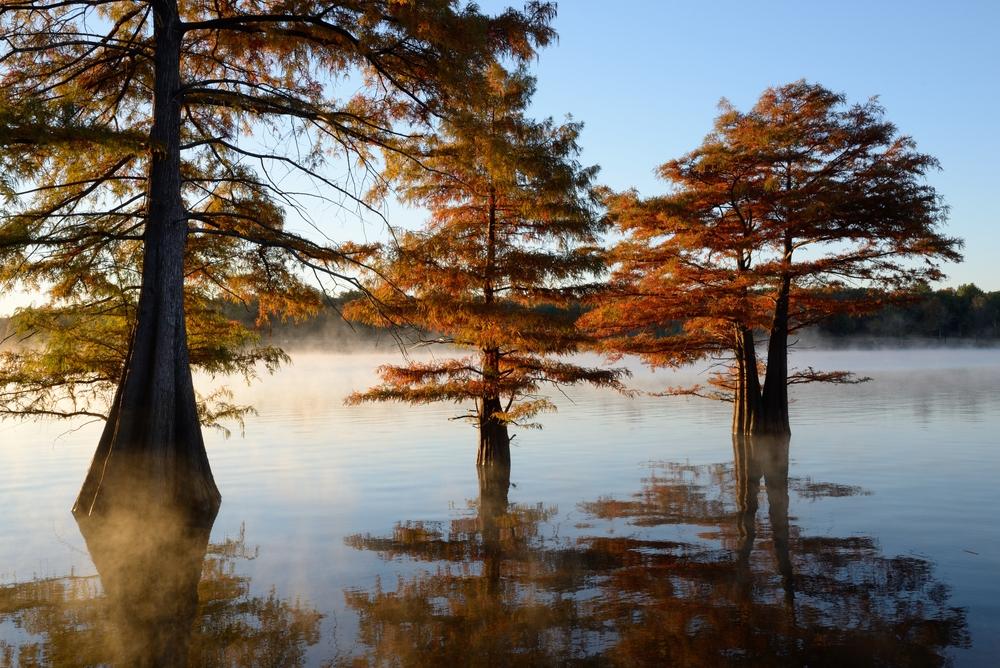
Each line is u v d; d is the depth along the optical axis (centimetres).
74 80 1548
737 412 2627
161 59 1444
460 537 1278
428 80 1511
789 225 2402
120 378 1511
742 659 733
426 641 792
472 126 1466
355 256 1703
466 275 1780
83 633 827
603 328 2645
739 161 2416
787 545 1175
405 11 1330
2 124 1100
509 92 1769
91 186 1530
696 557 1115
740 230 2531
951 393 4194
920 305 2617
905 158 2344
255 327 1933
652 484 1761
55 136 1147
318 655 758
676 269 2469
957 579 984
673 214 2420
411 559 1136
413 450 2411
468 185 1806
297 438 2719
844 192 2331
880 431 2655
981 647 757
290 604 923
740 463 2053
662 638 791
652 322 2608
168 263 1416
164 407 1380
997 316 12250
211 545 1233
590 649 763
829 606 885
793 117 2486
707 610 877
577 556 1136
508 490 1719
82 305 1551
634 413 3606
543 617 862
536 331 1848
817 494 1591
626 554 1142
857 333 11775
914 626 816
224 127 1716
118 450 1355
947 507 1436
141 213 1516
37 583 1020
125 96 1639
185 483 1401
